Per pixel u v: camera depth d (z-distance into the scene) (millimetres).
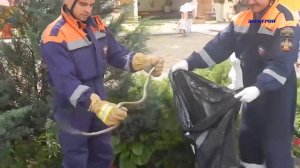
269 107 2801
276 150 2818
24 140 3189
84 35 2500
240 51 2885
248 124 2957
